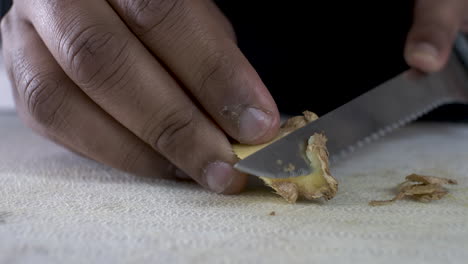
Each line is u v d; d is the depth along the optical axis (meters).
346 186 0.22
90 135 0.22
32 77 0.21
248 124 0.20
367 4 0.38
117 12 0.21
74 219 0.18
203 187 0.22
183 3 0.20
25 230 0.18
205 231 0.18
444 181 0.22
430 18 0.29
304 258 0.16
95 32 0.20
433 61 0.27
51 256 0.16
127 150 0.22
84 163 0.25
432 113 0.37
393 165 0.25
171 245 0.17
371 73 0.37
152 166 0.22
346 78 0.37
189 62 0.20
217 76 0.20
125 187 0.22
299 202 0.20
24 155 0.26
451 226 0.18
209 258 0.16
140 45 0.21
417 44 0.28
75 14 0.20
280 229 0.18
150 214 0.19
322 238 0.17
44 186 0.22
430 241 0.17
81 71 0.20
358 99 0.24
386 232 0.18
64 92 0.21
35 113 0.21
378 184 0.22
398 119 0.25
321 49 0.39
